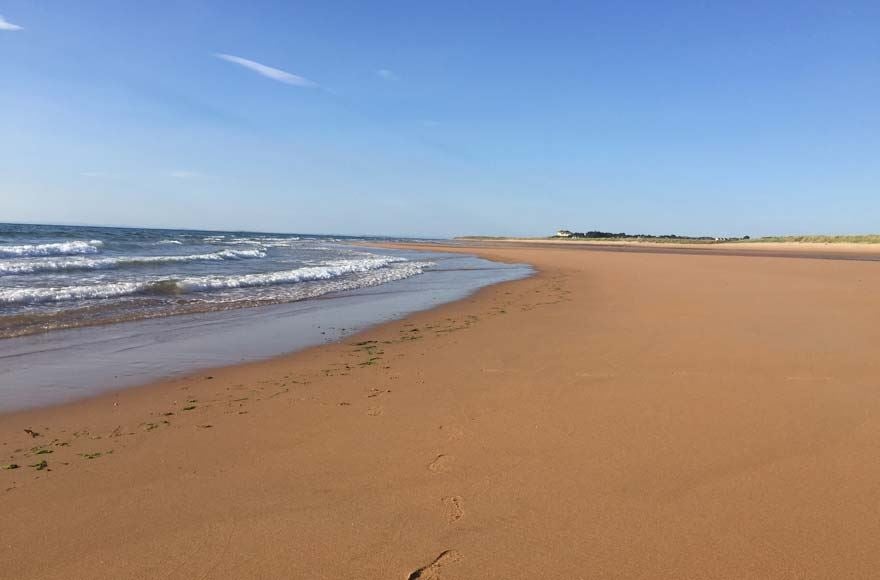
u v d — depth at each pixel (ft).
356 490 12.00
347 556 9.57
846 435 14.46
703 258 116.67
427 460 13.48
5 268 56.34
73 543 10.14
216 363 25.16
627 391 18.60
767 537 9.93
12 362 25.00
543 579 8.89
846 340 26.08
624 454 13.53
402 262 109.50
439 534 10.20
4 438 15.83
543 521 10.57
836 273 67.15
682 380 19.74
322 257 113.39
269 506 11.36
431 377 21.29
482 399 18.21
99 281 51.42
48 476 13.05
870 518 10.48
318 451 14.24
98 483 12.63
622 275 70.13
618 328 30.22
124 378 22.52
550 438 14.66
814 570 9.02
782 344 25.23
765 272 69.67
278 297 48.42
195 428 16.33
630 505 11.10
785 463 12.88
